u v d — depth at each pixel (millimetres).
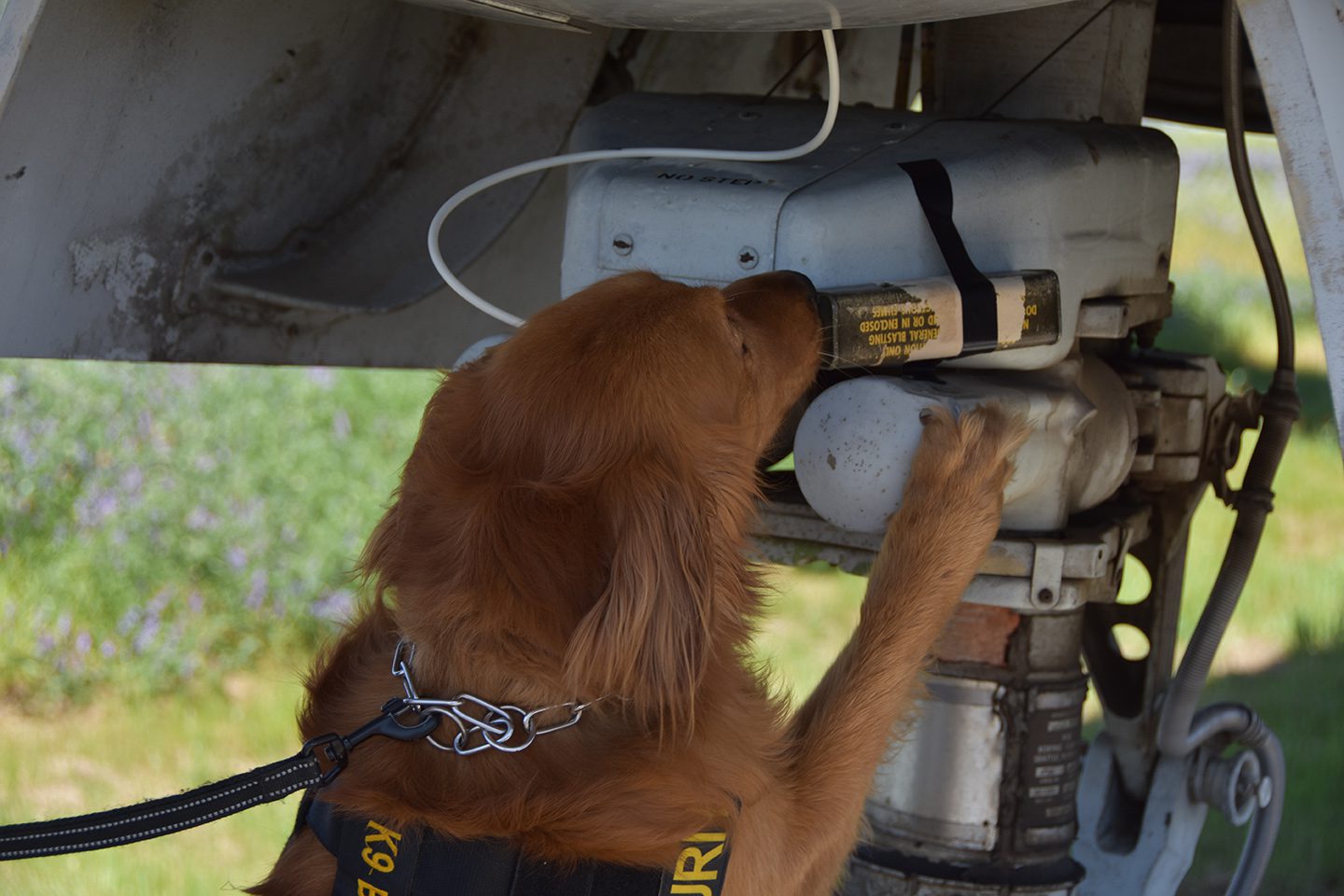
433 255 2232
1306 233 1573
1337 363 1554
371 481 5812
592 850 1727
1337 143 1553
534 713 1729
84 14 2197
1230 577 2504
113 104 2320
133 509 5461
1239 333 10391
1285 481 7629
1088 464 2314
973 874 2234
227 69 2475
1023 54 2443
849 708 2111
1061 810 2273
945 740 2248
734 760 1865
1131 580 6035
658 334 1833
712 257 2045
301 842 1913
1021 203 2125
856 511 2037
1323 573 6379
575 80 2795
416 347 2961
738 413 1875
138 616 5062
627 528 1695
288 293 2635
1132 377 2498
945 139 2199
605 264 2125
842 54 2990
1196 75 3264
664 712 1777
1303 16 1559
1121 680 2691
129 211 2439
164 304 2543
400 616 1846
